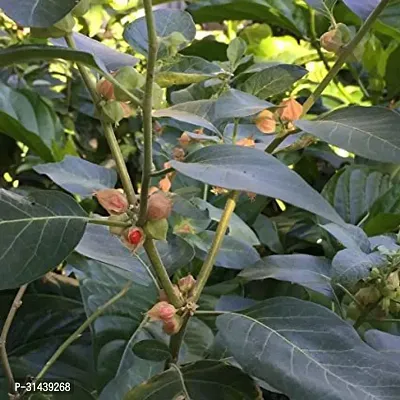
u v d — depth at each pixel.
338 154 0.87
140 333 0.49
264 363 0.32
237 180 0.30
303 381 0.31
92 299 0.50
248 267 0.49
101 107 0.36
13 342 0.57
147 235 0.36
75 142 0.90
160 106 0.38
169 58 0.40
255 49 0.98
